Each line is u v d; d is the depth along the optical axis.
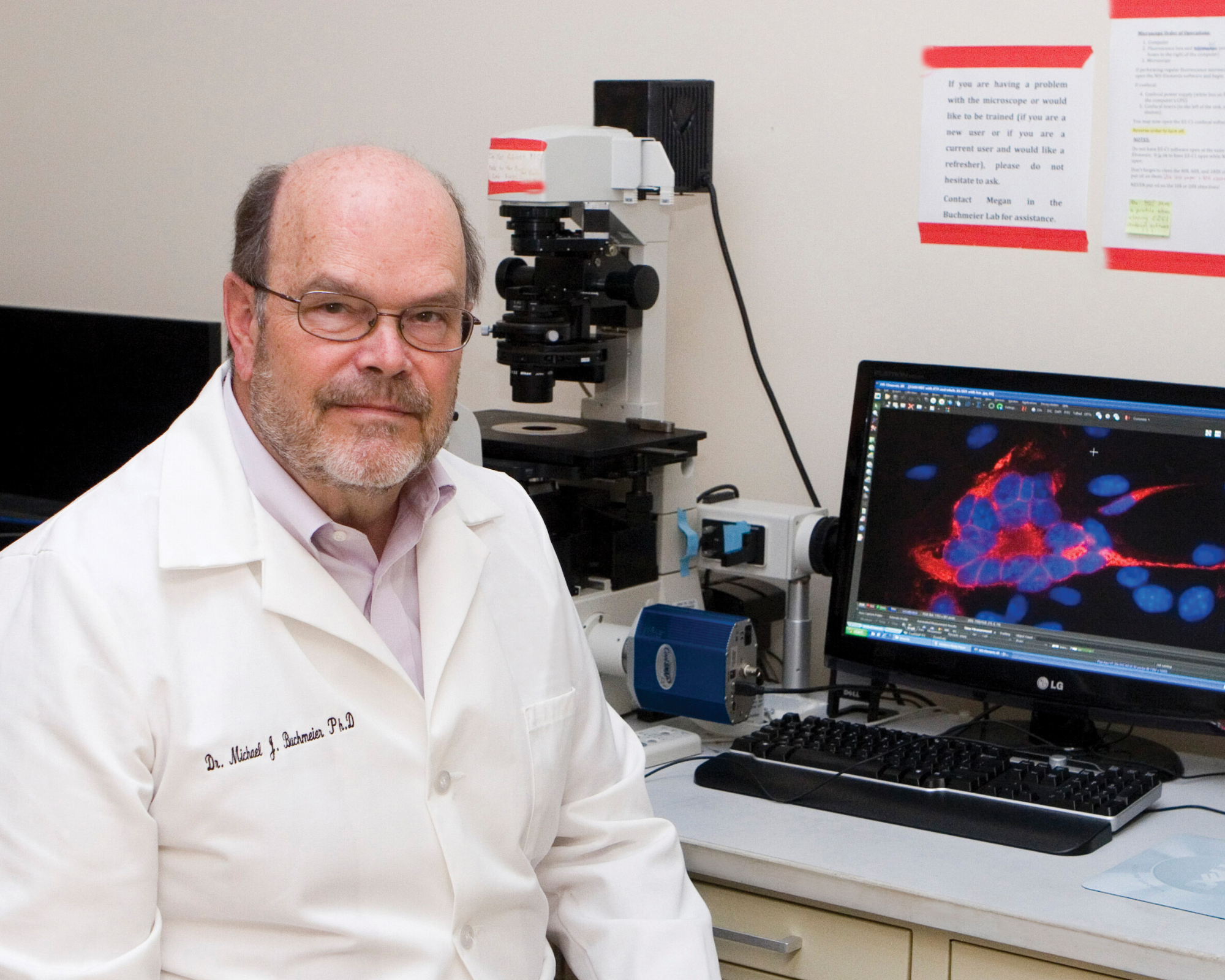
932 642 1.78
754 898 1.46
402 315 1.16
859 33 1.97
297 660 1.18
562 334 1.88
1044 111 1.86
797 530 1.90
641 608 1.94
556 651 1.38
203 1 2.64
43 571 1.16
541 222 1.82
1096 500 1.68
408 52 2.42
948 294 1.97
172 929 1.15
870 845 1.42
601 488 1.94
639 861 1.37
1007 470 1.73
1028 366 1.92
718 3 2.09
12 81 2.92
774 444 2.15
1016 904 1.28
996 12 1.87
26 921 1.05
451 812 1.22
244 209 1.21
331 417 1.16
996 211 1.91
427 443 1.20
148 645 1.13
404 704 1.22
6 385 2.22
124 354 2.12
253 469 1.24
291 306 1.15
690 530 1.96
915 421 1.79
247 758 1.13
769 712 1.88
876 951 1.39
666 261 2.02
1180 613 1.63
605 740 1.43
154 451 1.27
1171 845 1.43
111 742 1.09
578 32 2.23
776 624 2.13
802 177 2.06
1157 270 1.81
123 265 2.85
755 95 2.08
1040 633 1.71
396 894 1.19
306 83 2.55
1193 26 1.74
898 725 1.87
